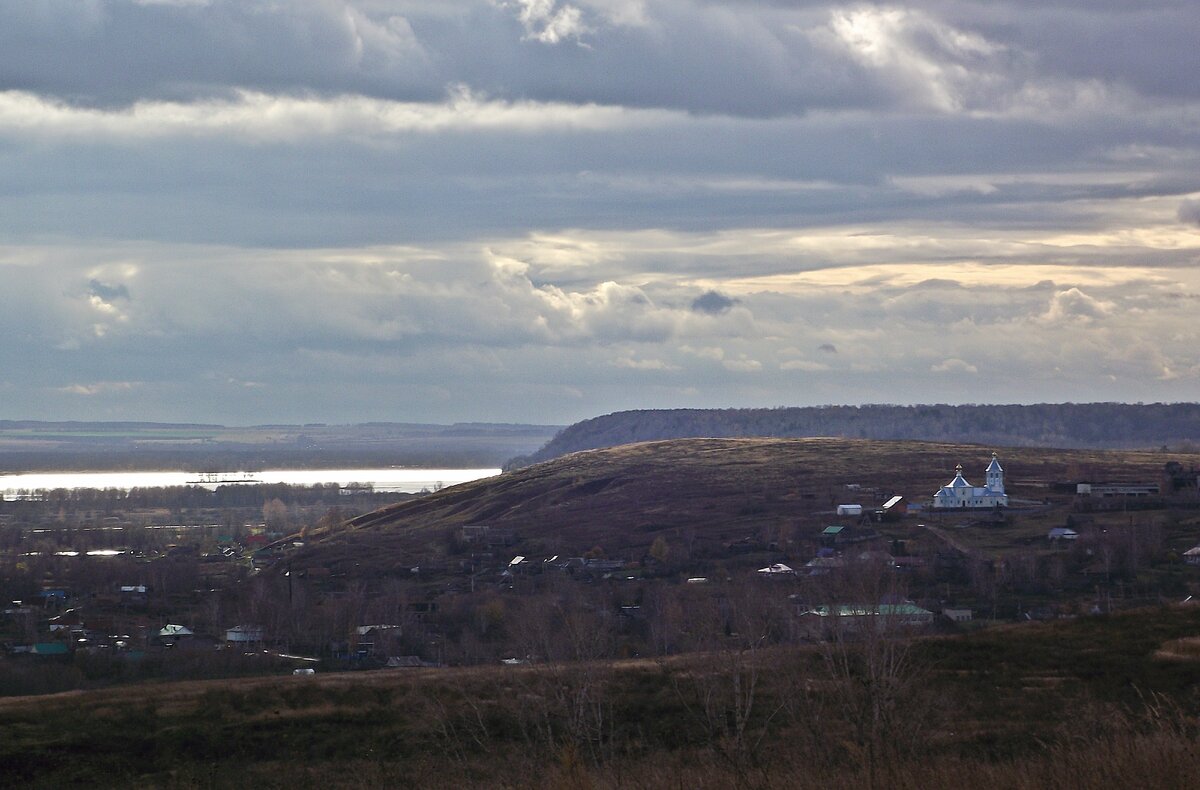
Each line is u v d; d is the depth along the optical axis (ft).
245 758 248.93
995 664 275.18
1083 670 266.77
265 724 263.70
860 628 226.38
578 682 234.79
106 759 247.29
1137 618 314.96
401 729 255.29
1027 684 258.57
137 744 254.47
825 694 193.36
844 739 162.20
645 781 127.95
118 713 271.49
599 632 321.73
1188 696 237.04
